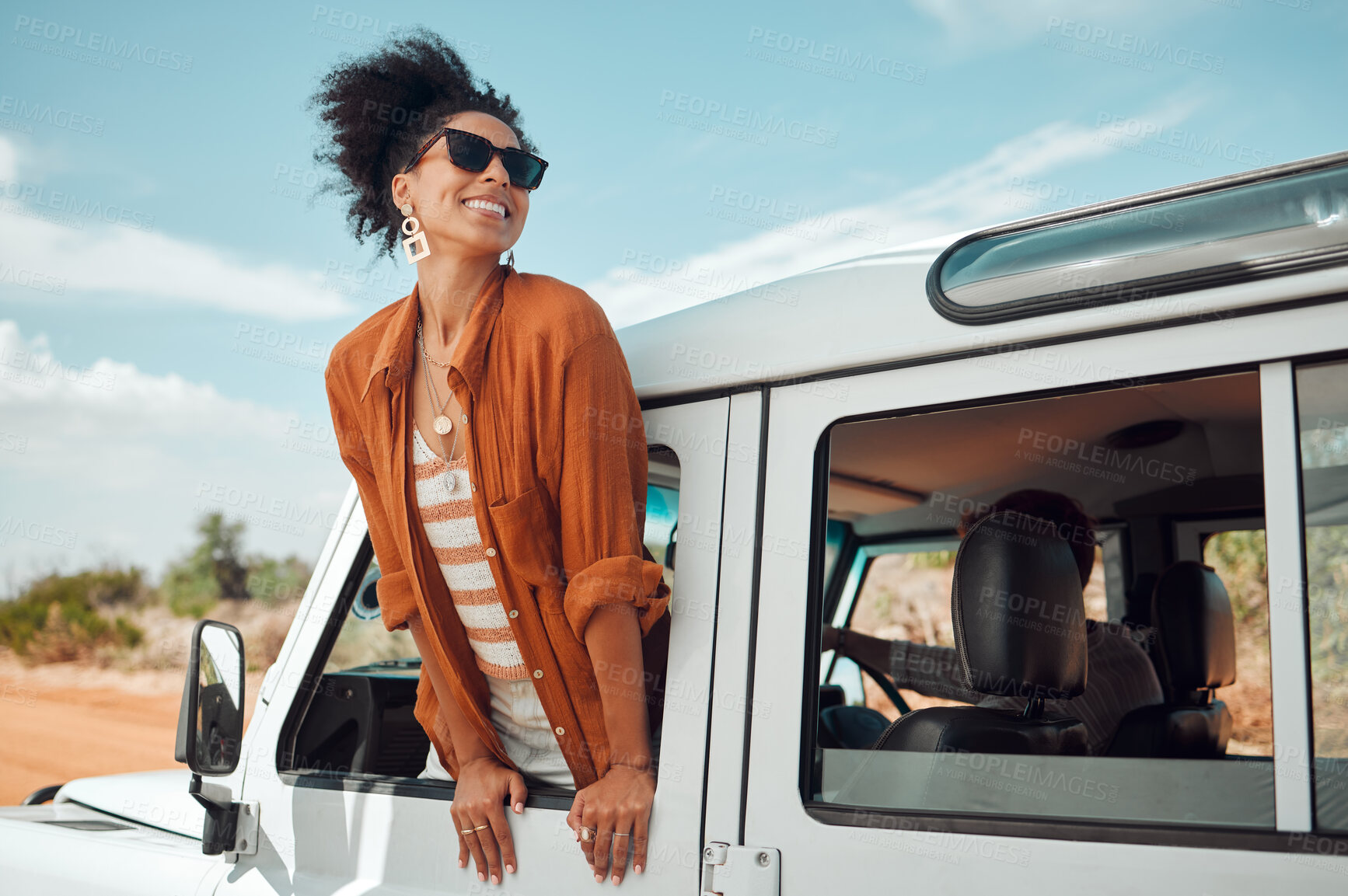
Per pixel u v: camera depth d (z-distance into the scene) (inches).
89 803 103.7
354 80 73.2
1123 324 54.9
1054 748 69.1
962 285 60.8
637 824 62.6
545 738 74.6
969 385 59.0
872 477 104.1
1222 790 49.4
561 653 68.7
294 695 82.7
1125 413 79.9
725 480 66.1
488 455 67.2
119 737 768.9
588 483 65.9
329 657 84.4
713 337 69.6
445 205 68.8
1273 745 47.2
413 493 71.4
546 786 72.4
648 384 70.9
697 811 61.1
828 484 63.6
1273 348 50.8
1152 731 81.5
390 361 70.2
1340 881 44.4
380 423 71.5
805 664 60.2
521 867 67.1
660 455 73.3
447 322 70.6
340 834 75.7
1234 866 46.5
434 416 70.2
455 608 73.9
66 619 1347.2
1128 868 48.7
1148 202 56.4
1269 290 51.2
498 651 73.1
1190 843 47.9
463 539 70.3
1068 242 58.2
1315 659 47.1
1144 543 115.2
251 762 82.7
